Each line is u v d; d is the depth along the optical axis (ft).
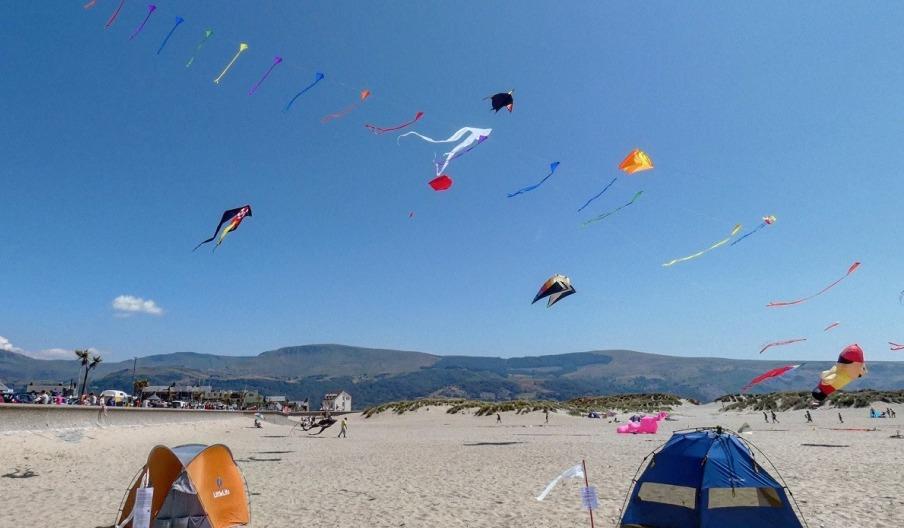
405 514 38.17
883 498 39.65
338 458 79.92
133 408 123.85
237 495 35.53
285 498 45.06
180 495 33.12
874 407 235.61
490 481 53.47
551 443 102.06
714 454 29.76
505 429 168.96
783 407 274.36
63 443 82.69
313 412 434.71
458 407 275.59
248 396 394.52
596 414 237.45
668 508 29.55
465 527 34.12
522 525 34.30
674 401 354.54
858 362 63.10
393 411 297.53
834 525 31.94
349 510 39.81
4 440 73.46
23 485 51.90
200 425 158.40
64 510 40.32
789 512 28.22
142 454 82.53
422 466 67.62
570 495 44.34
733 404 306.55
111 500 44.29
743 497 28.48
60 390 209.77
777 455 70.49
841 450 75.87
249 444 113.39
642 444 96.63
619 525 31.96
